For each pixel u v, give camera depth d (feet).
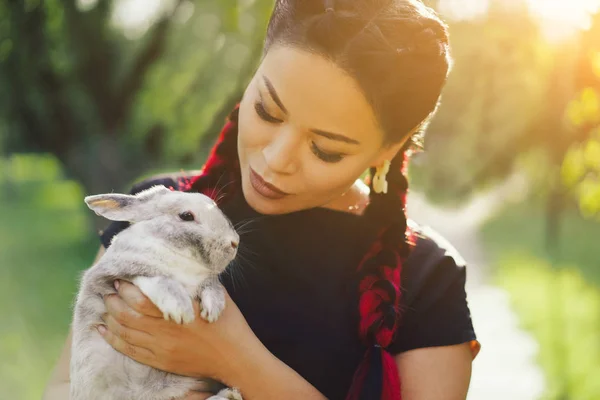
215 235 8.64
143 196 9.30
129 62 52.95
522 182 105.29
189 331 7.98
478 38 51.96
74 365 8.59
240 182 9.35
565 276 52.01
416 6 7.97
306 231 8.80
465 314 8.77
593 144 27.53
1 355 28.07
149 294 7.94
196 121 60.08
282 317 8.64
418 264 8.80
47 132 49.78
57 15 47.09
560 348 32.19
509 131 73.56
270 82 7.66
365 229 8.84
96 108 50.11
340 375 8.53
